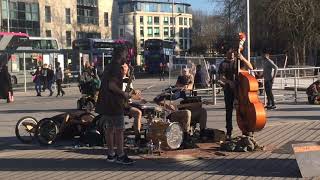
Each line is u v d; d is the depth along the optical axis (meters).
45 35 78.50
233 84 10.59
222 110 17.55
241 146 9.76
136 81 47.94
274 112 16.45
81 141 10.98
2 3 70.75
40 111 19.73
